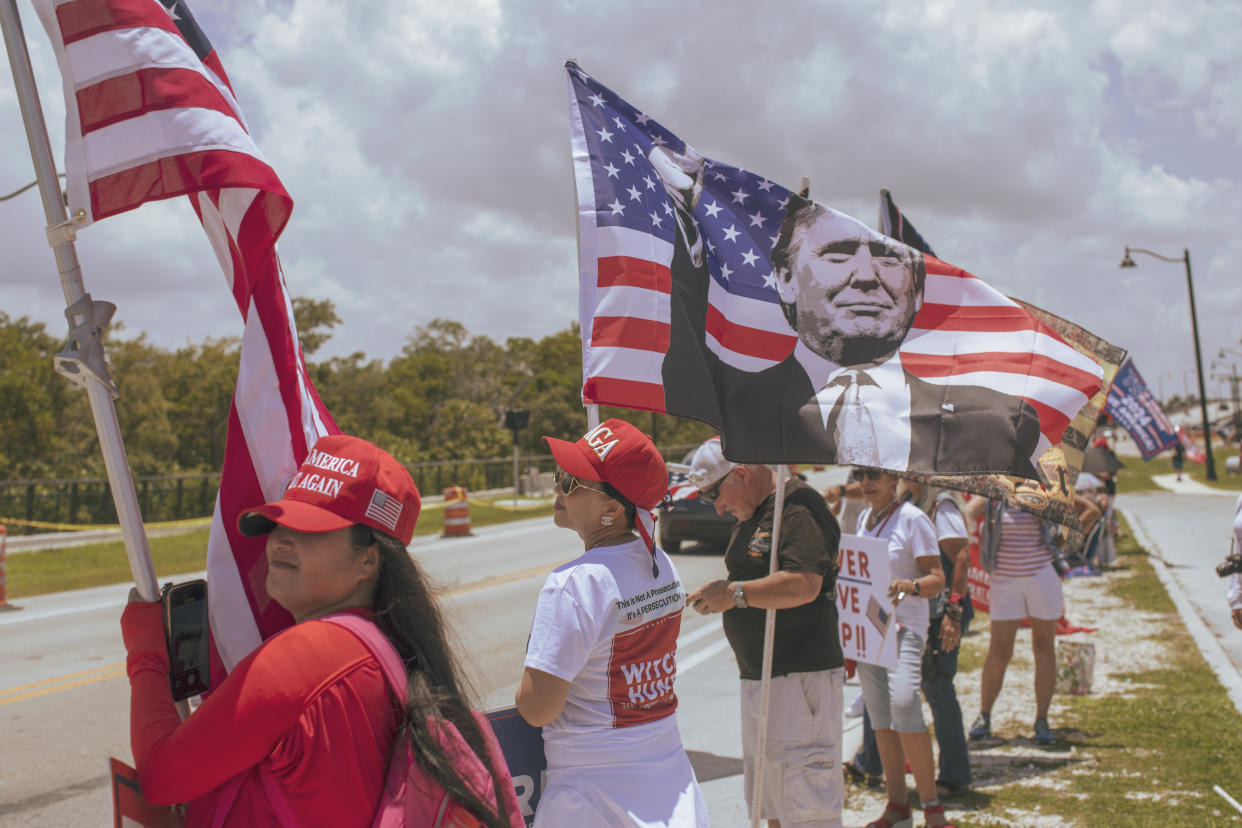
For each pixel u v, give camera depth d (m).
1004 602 6.19
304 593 1.77
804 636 3.68
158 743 1.62
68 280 1.90
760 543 3.69
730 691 7.82
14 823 5.07
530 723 2.43
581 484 2.59
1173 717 6.34
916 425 3.17
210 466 46.50
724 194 3.33
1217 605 11.08
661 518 16.61
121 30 1.93
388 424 60.97
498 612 11.42
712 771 5.71
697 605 3.51
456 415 58.16
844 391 3.20
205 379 46.78
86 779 5.79
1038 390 3.23
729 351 3.18
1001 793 5.13
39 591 13.50
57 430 36.22
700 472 3.86
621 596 2.48
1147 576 12.92
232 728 1.54
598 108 3.20
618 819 2.41
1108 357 4.17
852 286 3.31
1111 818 4.67
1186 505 27.62
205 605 2.00
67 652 9.52
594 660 2.46
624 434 2.62
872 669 4.62
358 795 1.59
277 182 1.96
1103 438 15.37
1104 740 6.00
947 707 5.23
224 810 1.58
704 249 3.24
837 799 3.68
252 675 1.56
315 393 2.35
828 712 3.69
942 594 5.20
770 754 3.70
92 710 7.38
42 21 1.93
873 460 3.13
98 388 1.89
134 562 1.90
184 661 1.95
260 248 2.04
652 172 3.22
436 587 1.91
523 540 20.23
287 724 1.55
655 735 2.54
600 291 3.00
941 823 4.56
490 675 8.12
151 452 42.91
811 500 3.71
